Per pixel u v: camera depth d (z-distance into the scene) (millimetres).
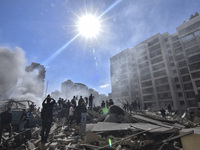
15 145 4379
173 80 42406
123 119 7301
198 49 36906
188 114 11328
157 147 3635
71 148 3742
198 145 2770
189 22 39562
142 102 48812
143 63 51781
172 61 43906
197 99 34688
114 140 4363
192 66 37531
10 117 5281
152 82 47031
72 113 7914
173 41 44594
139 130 4594
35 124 8117
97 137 4352
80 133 5660
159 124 5547
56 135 5363
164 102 42031
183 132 3246
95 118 10867
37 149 3824
